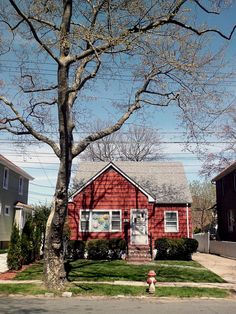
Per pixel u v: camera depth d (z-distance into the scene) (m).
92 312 9.77
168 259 24.33
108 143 50.38
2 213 32.47
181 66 14.08
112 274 16.75
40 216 25.92
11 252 17.77
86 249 23.73
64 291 12.85
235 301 12.09
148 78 15.09
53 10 13.97
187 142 17.16
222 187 35.69
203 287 14.17
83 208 26.44
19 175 38.22
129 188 26.66
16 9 12.35
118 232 26.11
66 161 13.52
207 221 63.66
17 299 11.75
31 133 14.38
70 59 13.23
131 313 9.73
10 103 14.41
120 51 13.64
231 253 26.39
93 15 13.69
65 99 13.30
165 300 12.09
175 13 13.23
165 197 28.31
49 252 13.48
